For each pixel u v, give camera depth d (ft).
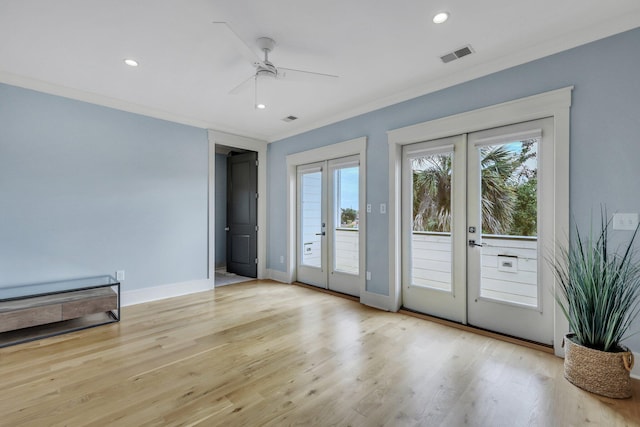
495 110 8.73
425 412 5.61
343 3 6.19
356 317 10.64
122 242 11.85
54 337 8.89
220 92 10.77
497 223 9.19
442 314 10.39
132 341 8.64
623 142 6.88
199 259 14.14
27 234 9.88
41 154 10.10
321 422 5.33
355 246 13.42
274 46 7.77
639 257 6.69
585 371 6.28
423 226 10.91
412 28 7.06
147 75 9.46
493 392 6.22
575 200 7.48
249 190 17.49
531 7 6.33
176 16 6.59
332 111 12.73
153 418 5.40
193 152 13.94
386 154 11.47
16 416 5.42
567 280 7.45
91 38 7.44
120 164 11.78
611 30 6.92
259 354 7.88
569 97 7.52
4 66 8.92
